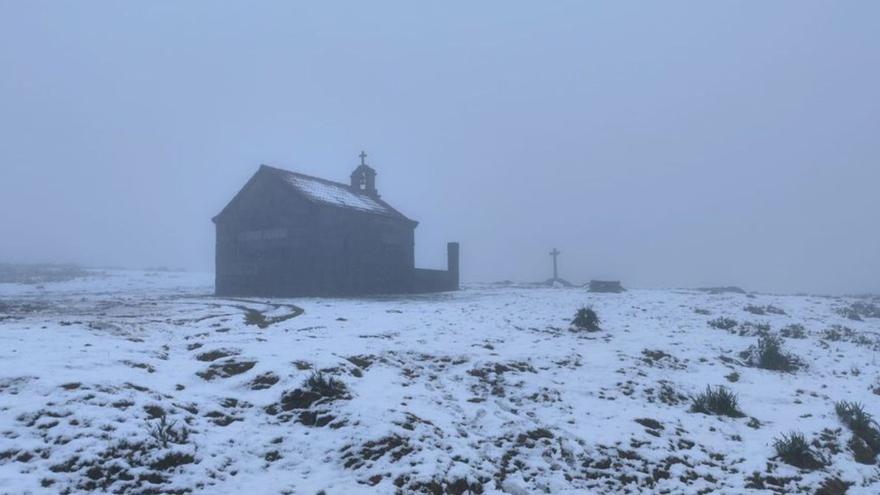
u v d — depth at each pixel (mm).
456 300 27406
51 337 11258
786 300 32250
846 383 14172
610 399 11438
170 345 11648
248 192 32031
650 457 9156
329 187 34438
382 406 9016
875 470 9883
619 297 30078
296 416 8641
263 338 13000
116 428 7242
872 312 28703
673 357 14758
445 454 8156
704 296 32031
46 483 6270
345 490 7125
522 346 14289
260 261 31203
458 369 11977
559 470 8555
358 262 32094
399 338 14102
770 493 8617
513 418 9797
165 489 6680
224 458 7438
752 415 11430
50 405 7461
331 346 12164
